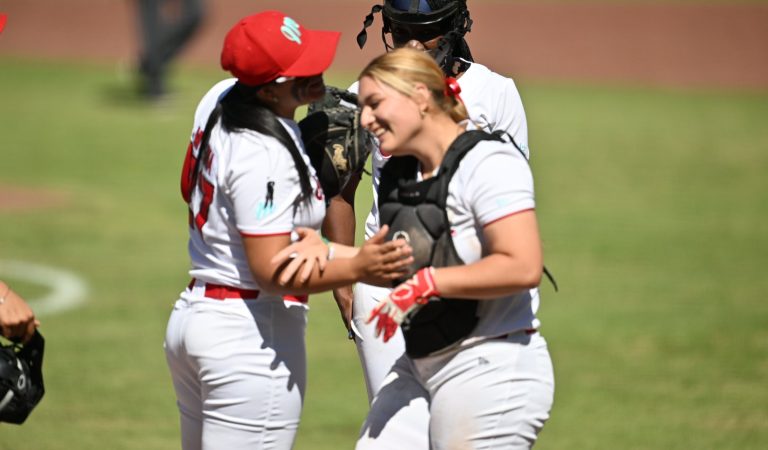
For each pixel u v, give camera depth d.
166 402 24.84
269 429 13.61
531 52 102.06
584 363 28.16
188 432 14.43
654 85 88.75
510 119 15.34
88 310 32.38
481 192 12.28
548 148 62.81
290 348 13.62
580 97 83.12
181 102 78.19
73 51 103.00
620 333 30.80
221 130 13.05
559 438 22.75
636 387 26.22
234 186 12.72
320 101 14.45
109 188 51.06
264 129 12.70
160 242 41.22
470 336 12.88
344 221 16.14
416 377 13.65
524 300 13.12
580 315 32.59
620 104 80.12
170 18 81.88
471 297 12.30
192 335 13.41
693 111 77.12
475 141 12.52
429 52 14.99
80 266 37.41
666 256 39.88
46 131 66.19
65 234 42.03
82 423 23.14
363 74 12.59
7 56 99.69
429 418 13.49
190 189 13.62
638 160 59.44
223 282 13.36
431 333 12.83
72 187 51.03
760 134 68.00
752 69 94.69
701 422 23.78
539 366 13.12
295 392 13.73
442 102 12.58
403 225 12.73
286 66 12.69
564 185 52.91
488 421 12.87
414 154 12.79
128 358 28.05
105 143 62.81
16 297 13.73
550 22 115.06
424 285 12.19
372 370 15.72
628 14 117.88
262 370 13.38
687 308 33.34
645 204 48.91
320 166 14.23
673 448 22.09
